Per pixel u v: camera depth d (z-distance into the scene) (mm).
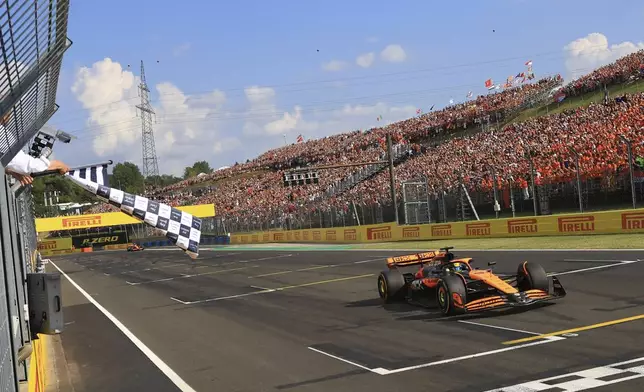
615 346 7051
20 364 4559
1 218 3295
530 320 9094
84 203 96625
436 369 7012
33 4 2746
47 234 93125
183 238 5926
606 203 25000
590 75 53844
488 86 63938
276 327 11297
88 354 10750
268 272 23641
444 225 31234
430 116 66000
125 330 13039
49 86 4633
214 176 90375
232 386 7406
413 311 11234
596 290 10906
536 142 37781
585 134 34375
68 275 36969
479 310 9406
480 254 20828
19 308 4141
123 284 26188
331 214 44844
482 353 7480
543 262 15945
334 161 64750
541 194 28094
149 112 103688
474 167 37969
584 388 5637
